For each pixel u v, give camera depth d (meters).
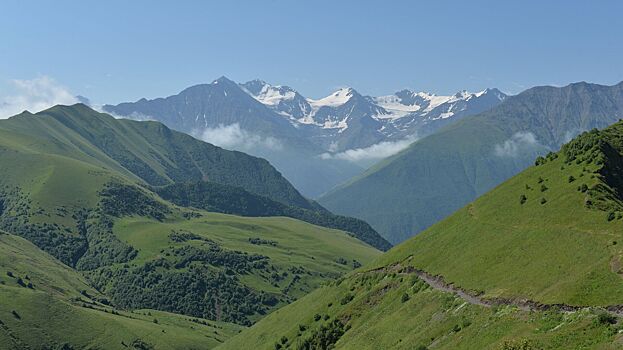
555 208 152.12
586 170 165.75
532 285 118.31
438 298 143.12
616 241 118.62
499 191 193.12
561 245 131.00
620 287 98.75
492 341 103.62
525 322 103.88
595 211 140.88
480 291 131.50
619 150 180.62
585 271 109.81
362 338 152.88
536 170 192.62
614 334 82.94
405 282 170.25
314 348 174.38
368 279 196.38
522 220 158.25
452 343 114.69
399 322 146.75
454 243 174.12
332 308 197.12
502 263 139.50
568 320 95.94
